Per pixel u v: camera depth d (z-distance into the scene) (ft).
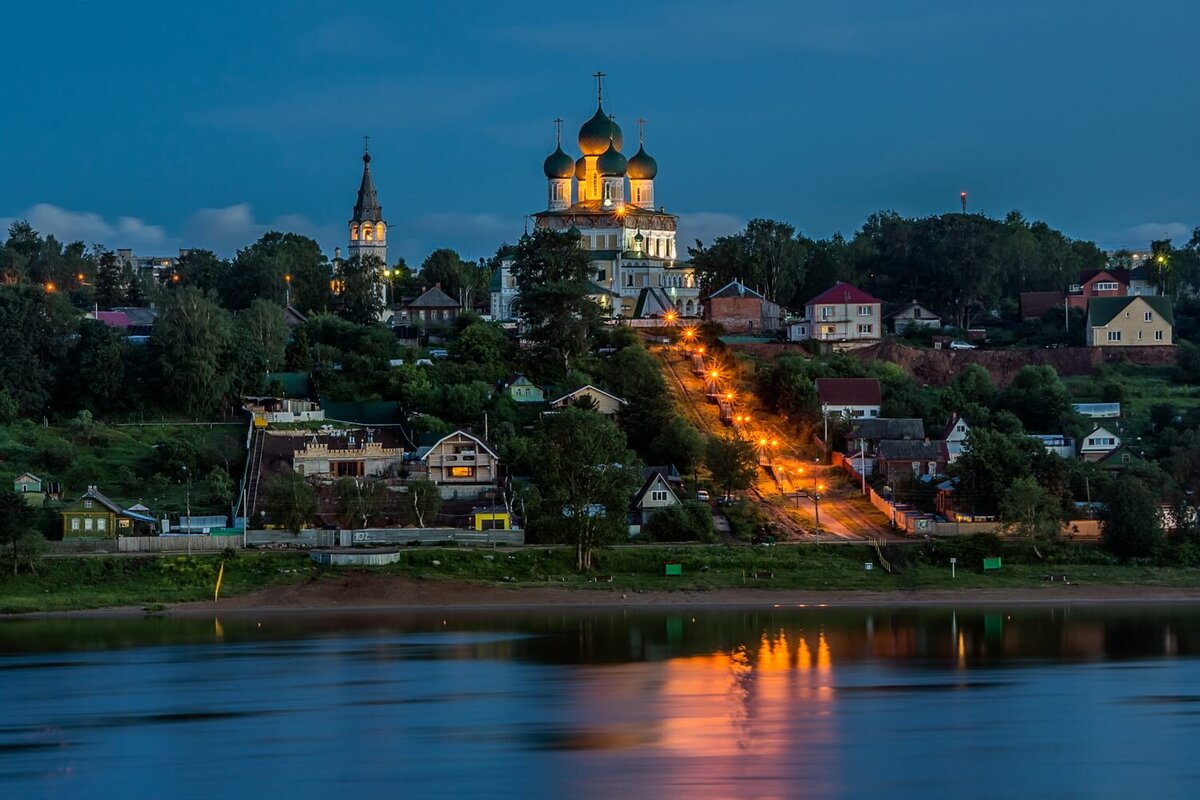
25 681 516.73
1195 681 512.63
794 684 512.22
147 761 425.69
